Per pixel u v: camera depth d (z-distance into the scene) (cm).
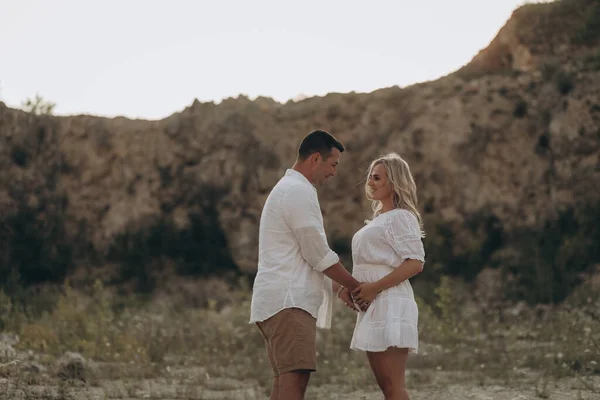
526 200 1831
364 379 820
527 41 2108
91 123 2228
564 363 834
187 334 1136
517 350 977
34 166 2188
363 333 468
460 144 1923
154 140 2170
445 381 809
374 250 476
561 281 1566
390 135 2031
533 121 1895
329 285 487
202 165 2111
